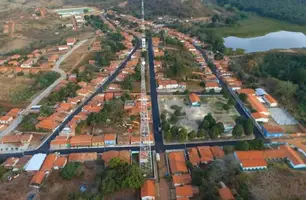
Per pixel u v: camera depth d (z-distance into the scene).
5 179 133.00
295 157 142.38
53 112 191.88
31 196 122.50
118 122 180.12
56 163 143.38
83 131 172.75
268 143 160.62
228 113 191.25
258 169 136.75
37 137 169.62
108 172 127.81
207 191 121.31
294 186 122.31
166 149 158.00
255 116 181.25
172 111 193.00
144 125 158.00
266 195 117.19
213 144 161.75
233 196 119.19
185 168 139.62
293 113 191.62
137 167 132.00
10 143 164.25
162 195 127.12
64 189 126.38
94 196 116.38
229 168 135.00
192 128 174.50
